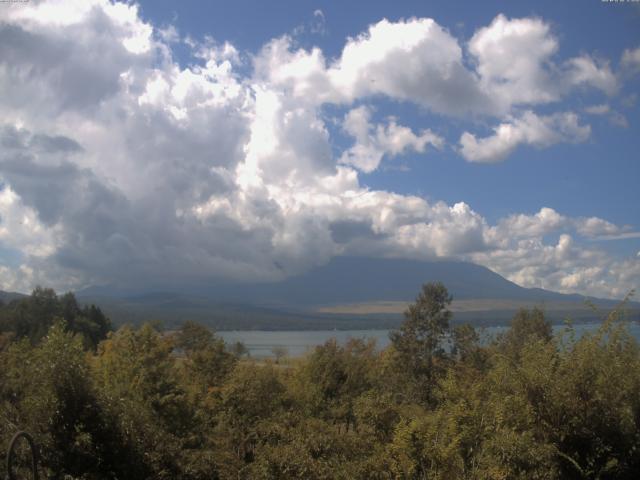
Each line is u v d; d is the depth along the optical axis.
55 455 11.91
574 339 11.12
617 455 10.16
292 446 14.79
